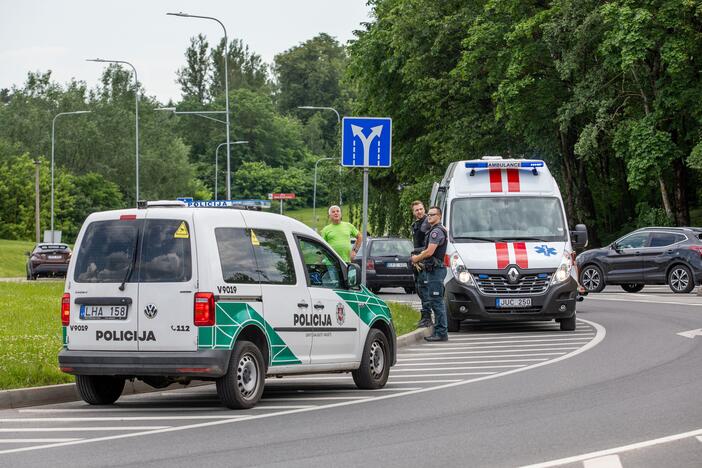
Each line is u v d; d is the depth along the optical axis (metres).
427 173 69.75
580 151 54.84
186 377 15.34
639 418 13.78
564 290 27.81
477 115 65.44
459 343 25.75
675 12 51.06
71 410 15.85
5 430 13.77
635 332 26.89
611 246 45.34
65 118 174.62
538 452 11.55
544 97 59.94
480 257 28.12
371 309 18.38
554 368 19.80
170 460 11.45
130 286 15.52
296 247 17.12
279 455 11.66
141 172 175.38
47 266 72.06
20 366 18.30
